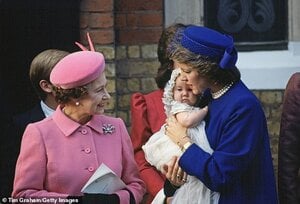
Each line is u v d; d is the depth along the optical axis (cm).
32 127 550
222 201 536
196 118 544
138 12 841
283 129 621
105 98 550
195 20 846
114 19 835
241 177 536
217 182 525
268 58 855
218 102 543
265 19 870
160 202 570
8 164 643
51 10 837
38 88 627
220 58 534
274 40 869
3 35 841
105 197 538
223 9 870
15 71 843
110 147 561
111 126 568
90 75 538
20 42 843
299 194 618
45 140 546
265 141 544
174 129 549
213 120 541
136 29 841
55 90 550
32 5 838
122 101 842
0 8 837
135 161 591
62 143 549
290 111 617
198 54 532
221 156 525
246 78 848
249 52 864
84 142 552
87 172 545
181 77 546
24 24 841
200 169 528
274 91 850
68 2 832
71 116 556
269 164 544
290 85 622
